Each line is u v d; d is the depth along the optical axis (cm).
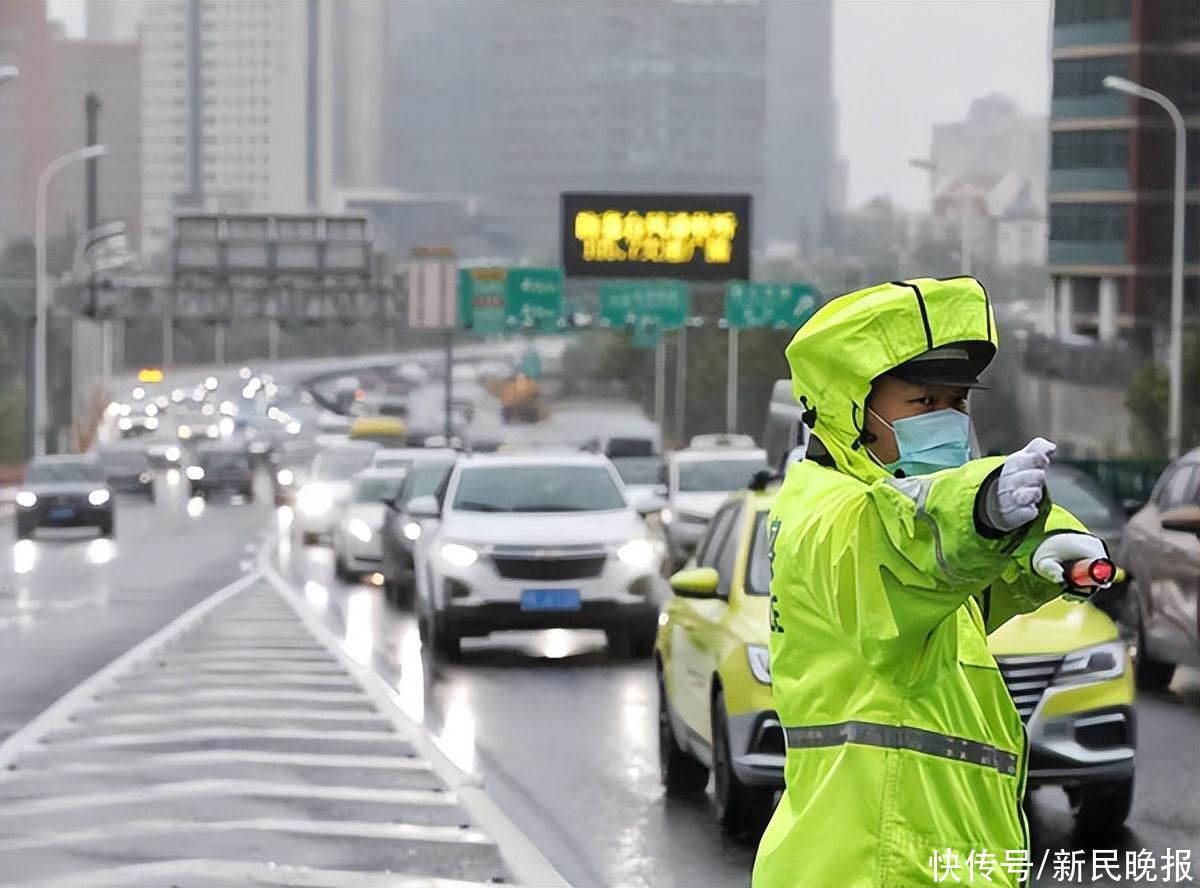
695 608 2970
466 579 4922
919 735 1016
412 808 2820
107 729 3553
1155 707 4088
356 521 7588
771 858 1051
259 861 2464
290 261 19975
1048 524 976
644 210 16388
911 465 1034
